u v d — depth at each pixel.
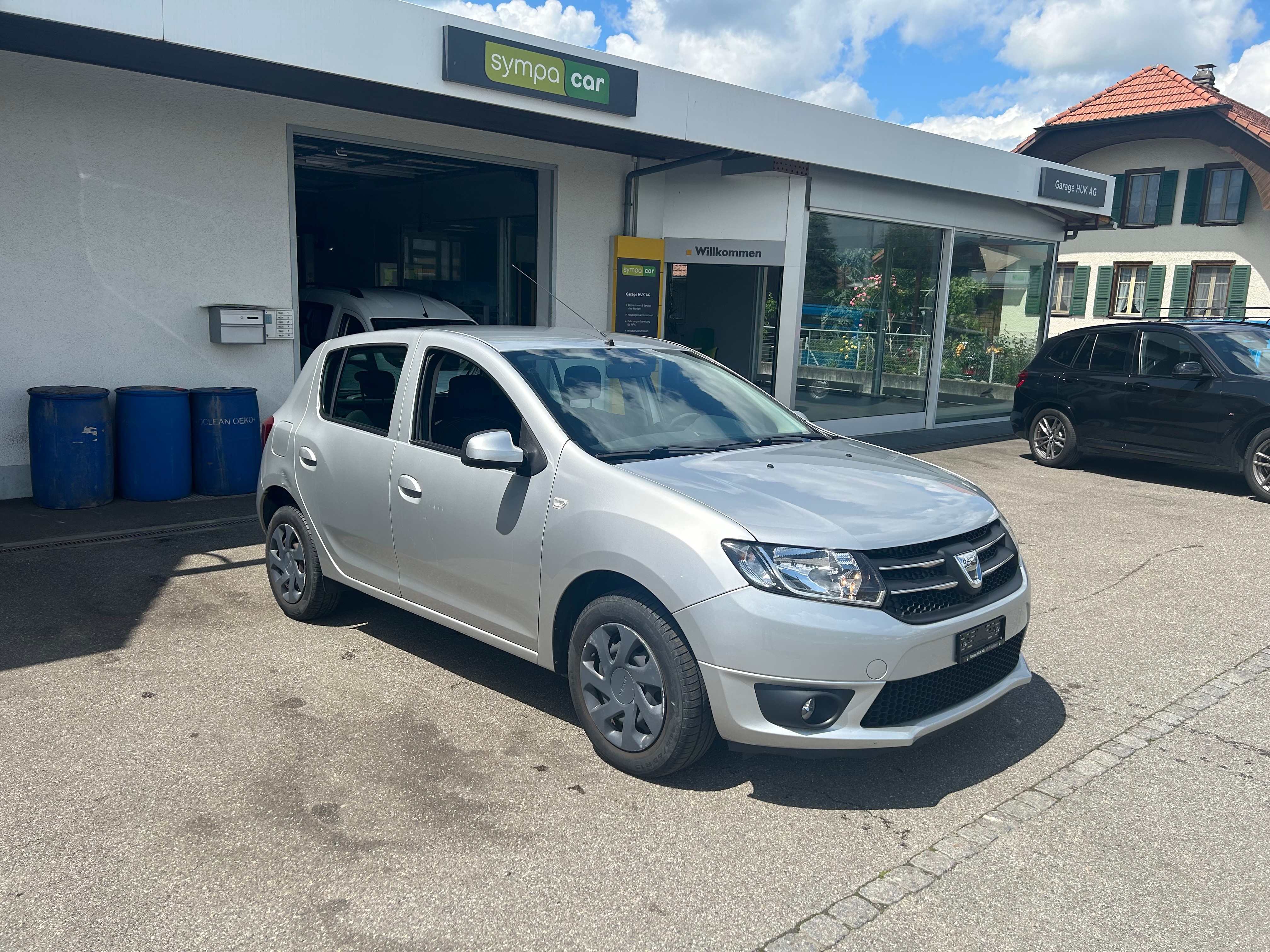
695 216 11.85
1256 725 4.23
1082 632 5.43
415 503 4.34
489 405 4.18
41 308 7.59
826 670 3.19
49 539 6.69
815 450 4.37
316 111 8.79
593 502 3.62
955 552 3.48
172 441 7.83
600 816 3.34
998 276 15.41
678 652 3.37
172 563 6.29
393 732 3.96
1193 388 9.77
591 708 3.71
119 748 3.76
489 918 2.77
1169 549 7.36
